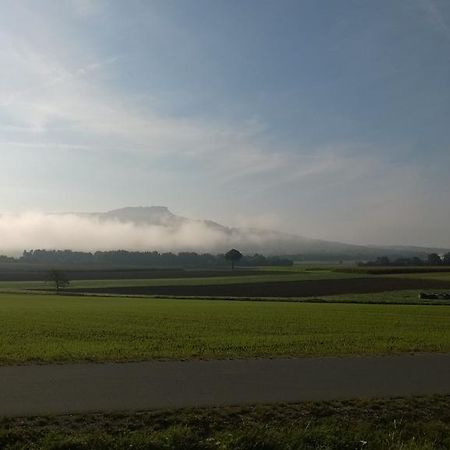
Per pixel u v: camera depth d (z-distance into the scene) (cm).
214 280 10581
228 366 1480
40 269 16888
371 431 948
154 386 1209
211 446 860
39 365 1482
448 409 1095
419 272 11944
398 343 2122
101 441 850
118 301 5941
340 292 7419
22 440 863
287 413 1025
